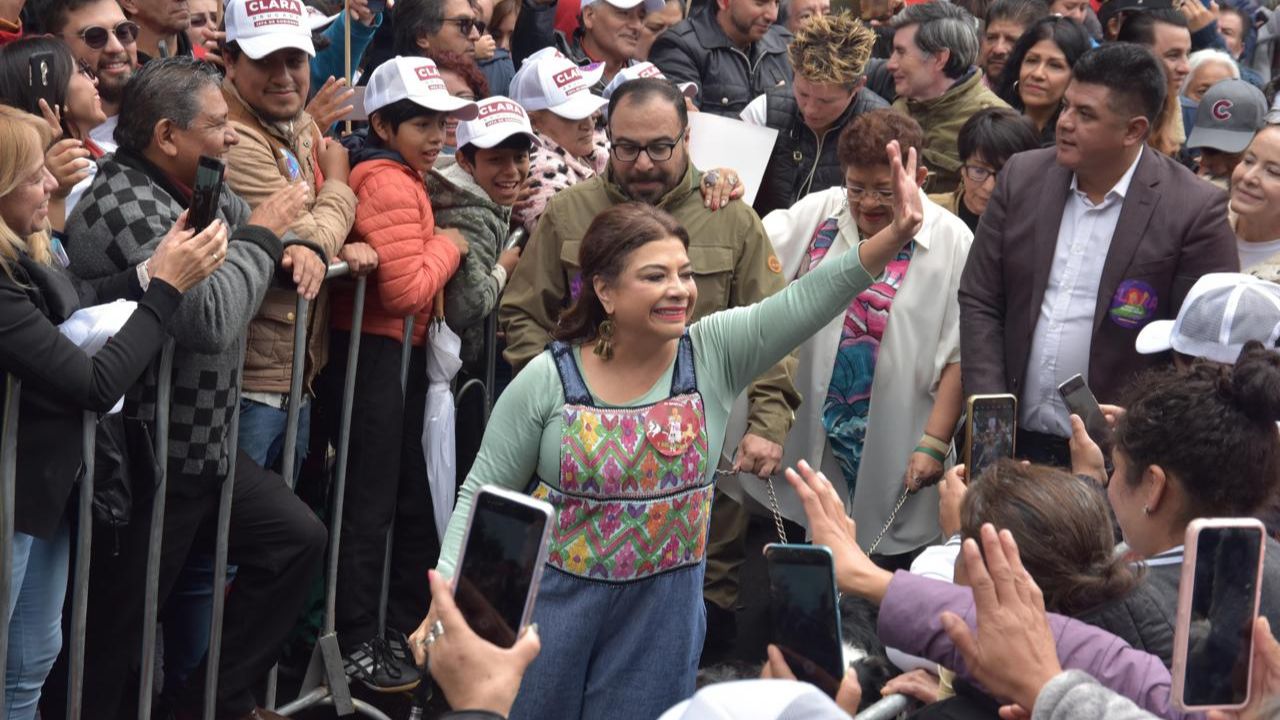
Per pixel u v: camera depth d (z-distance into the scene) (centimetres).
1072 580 232
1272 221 441
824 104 530
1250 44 949
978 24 669
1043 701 197
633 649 316
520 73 512
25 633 317
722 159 520
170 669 392
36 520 298
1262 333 350
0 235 288
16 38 412
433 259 405
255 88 394
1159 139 557
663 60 644
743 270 442
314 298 393
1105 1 738
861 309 466
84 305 321
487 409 471
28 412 297
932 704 242
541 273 448
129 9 457
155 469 333
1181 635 194
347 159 413
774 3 640
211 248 313
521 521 199
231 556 371
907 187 308
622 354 313
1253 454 252
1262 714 196
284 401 384
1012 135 505
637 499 309
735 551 495
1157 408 259
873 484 472
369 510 412
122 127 341
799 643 209
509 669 193
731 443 477
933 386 464
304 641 423
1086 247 422
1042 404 430
